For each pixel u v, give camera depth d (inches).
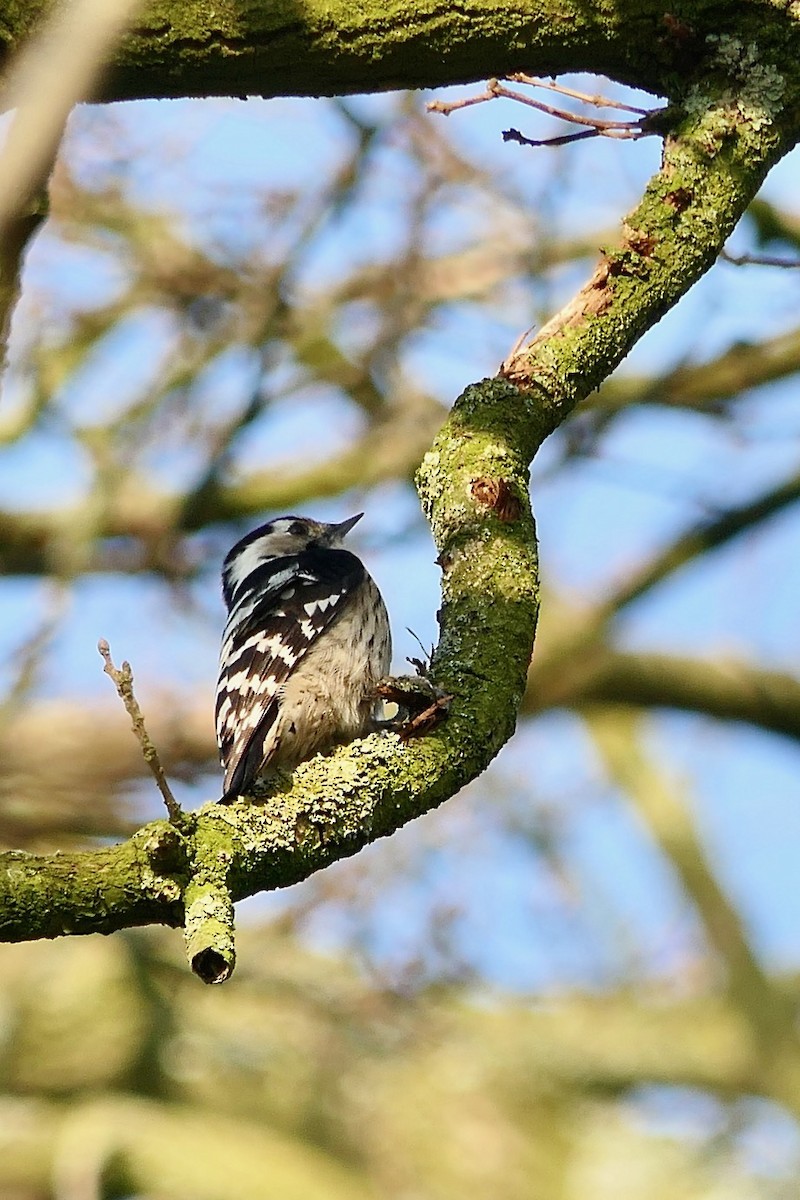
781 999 644.1
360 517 441.1
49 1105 607.8
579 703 519.5
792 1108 625.9
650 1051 668.1
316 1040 607.2
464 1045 661.3
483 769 231.1
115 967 612.4
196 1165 589.9
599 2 274.7
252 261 509.0
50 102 206.2
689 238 276.8
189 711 420.5
